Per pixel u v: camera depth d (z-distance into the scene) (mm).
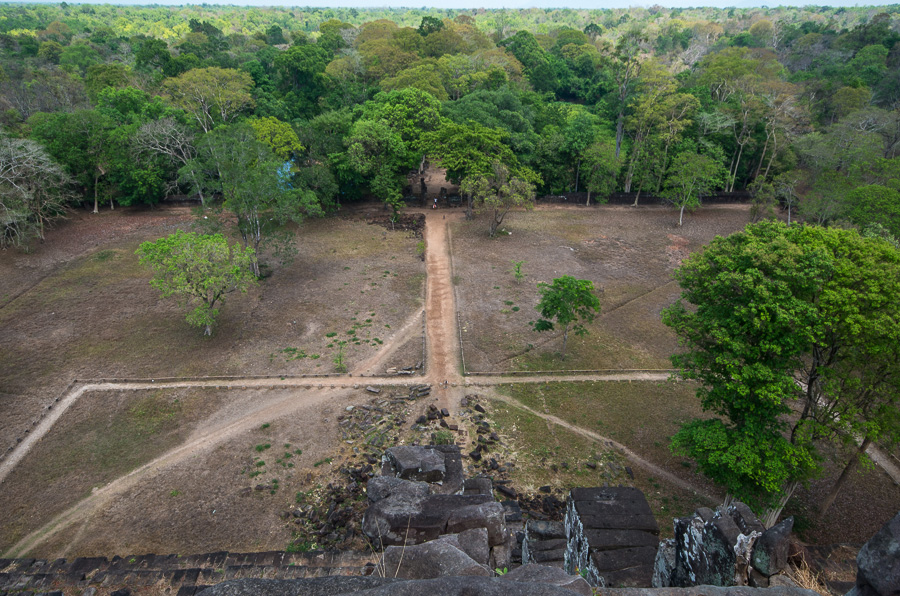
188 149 59094
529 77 102125
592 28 161250
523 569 7195
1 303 39625
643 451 28328
